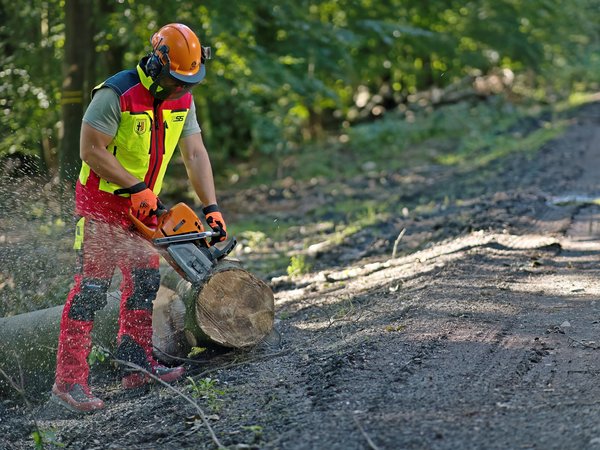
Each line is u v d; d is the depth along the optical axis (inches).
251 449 193.2
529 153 829.2
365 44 1082.1
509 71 1480.1
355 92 1344.7
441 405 205.9
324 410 210.4
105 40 658.2
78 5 566.3
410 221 522.3
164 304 280.8
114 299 282.2
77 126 567.2
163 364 276.1
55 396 253.9
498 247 399.2
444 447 181.6
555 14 1364.4
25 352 277.4
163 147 251.9
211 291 261.1
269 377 246.2
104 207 251.0
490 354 243.6
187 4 684.1
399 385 221.9
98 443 221.8
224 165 971.3
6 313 318.7
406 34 1097.4
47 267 332.5
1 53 643.5
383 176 823.7
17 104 636.7
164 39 239.0
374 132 1091.9
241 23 726.5
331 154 1015.6
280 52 841.5
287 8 784.9
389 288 337.1
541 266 358.3
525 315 283.3
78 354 254.7
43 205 361.1
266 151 981.2
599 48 1798.7
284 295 370.3
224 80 800.9
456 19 1268.5
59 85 653.3
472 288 320.5
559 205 529.0
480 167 780.6
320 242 516.4
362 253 450.3
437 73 1323.8
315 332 291.7
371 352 251.3
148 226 251.9
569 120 1141.7
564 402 202.2
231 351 274.4
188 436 211.2
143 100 242.8
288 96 901.2
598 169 693.3
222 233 260.2
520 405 202.7
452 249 402.3
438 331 266.8
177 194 809.5
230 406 227.1
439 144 1056.2
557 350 245.1
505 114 1230.3
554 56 1572.3
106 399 262.8
